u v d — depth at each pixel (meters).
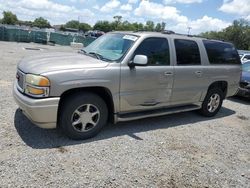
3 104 5.98
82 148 4.39
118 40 5.35
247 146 5.38
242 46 82.38
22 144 4.29
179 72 5.66
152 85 5.26
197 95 6.29
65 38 35.19
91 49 5.57
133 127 5.56
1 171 3.53
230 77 6.96
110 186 3.52
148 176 3.87
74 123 4.54
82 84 4.38
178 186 3.74
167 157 4.47
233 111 7.86
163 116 6.55
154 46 5.29
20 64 4.82
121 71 4.78
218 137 5.64
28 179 3.44
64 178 3.55
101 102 4.71
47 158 3.96
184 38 5.92
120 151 4.45
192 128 5.97
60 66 4.34
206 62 6.33
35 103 4.09
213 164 4.46
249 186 3.99
